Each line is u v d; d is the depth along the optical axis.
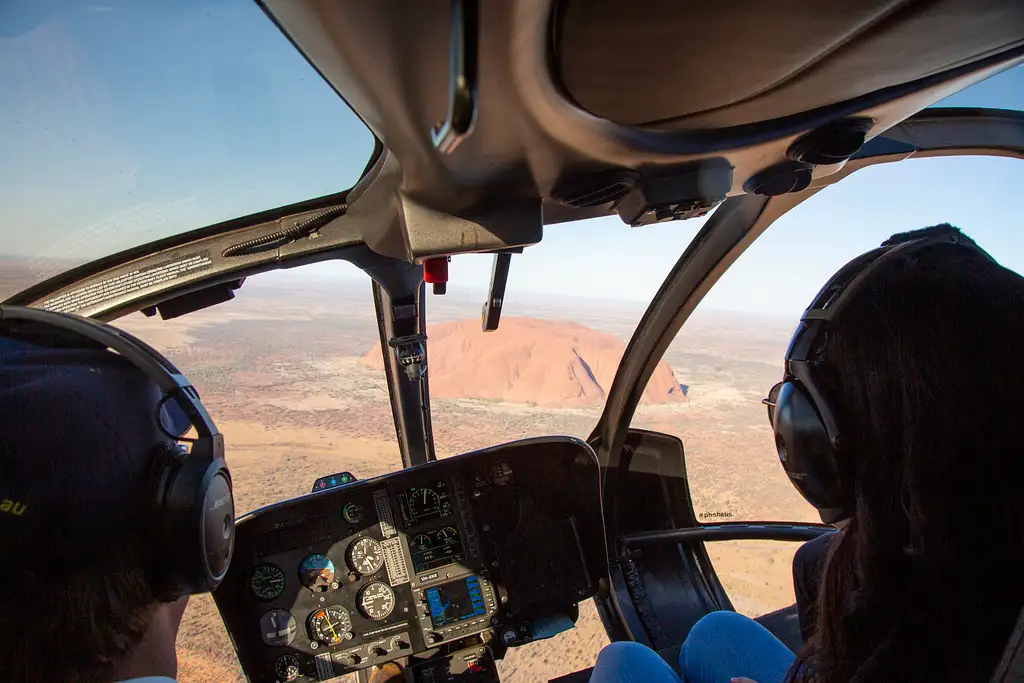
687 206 1.02
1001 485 0.57
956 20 0.64
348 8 0.54
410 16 0.54
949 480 0.58
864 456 0.64
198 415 0.75
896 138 1.87
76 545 0.62
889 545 0.64
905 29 0.65
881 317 0.61
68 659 0.61
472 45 0.49
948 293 0.59
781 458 0.78
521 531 2.64
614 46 0.65
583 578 2.67
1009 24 0.66
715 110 0.85
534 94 0.68
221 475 0.78
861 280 0.65
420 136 0.79
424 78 0.65
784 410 0.74
